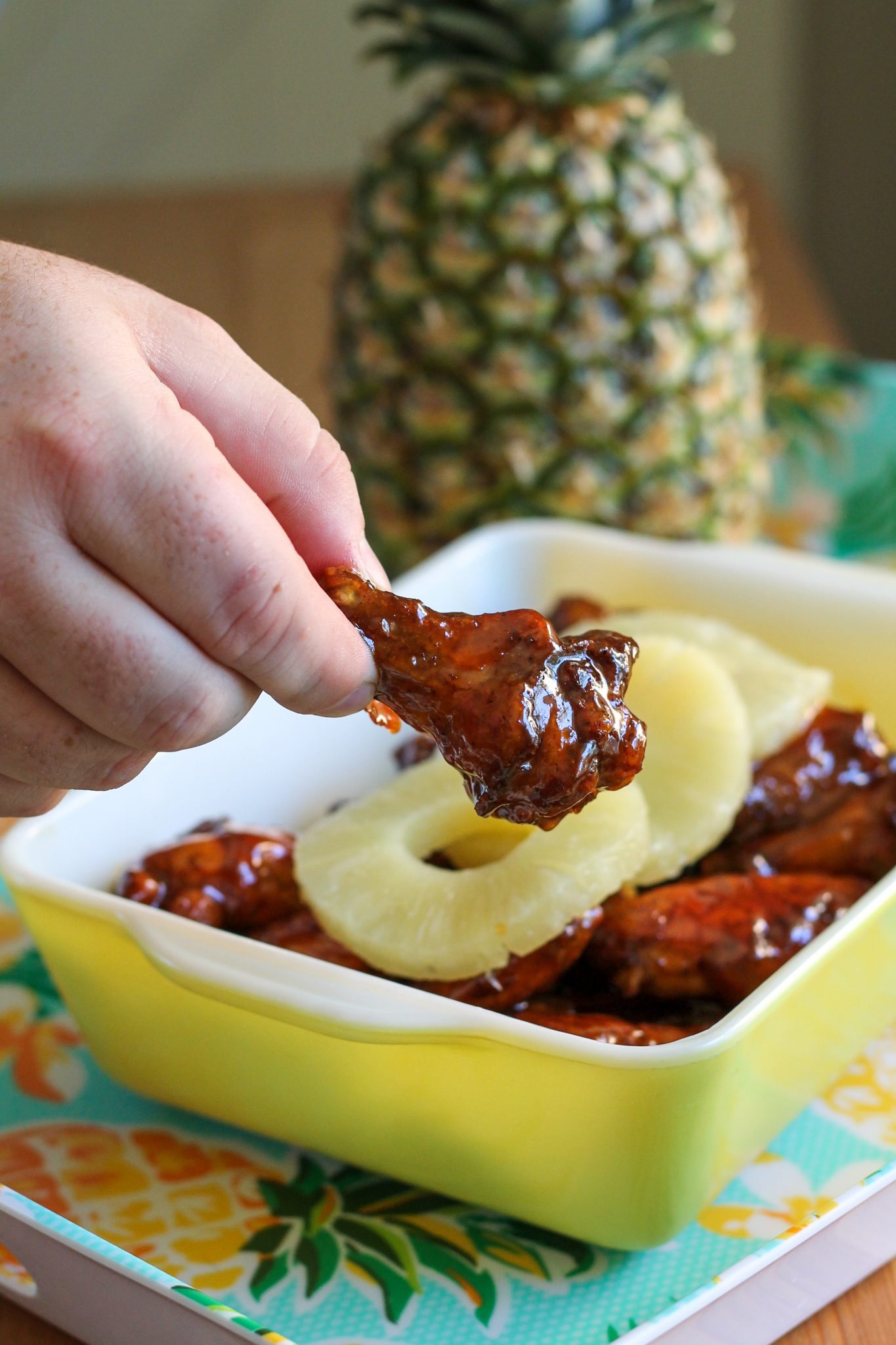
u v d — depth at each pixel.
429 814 0.58
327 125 1.76
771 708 0.62
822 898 0.57
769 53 1.68
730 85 1.70
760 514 0.86
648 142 0.75
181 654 0.44
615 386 0.75
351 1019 0.51
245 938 0.54
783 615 0.68
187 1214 0.55
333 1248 0.54
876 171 1.70
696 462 0.77
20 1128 0.58
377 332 0.76
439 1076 0.52
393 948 0.55
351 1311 0.52
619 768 0.47
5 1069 0.60
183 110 1.73
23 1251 0.51
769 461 0.88
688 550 0.69
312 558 0.47
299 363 0.98
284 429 0.47
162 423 0.44
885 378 0.91
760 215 1.29
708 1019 0.56
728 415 0.78
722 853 0.60
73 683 0.44
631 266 0.74
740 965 0.55
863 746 0.62
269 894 0.58
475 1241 0.54
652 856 0.58
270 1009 0.52
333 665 0.45
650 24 0.75
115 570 0.44
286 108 1.74
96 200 1.33
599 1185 0.51
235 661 0.44
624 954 0.56
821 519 0.86
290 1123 0.55
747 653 0.64
